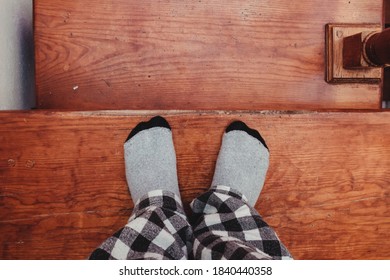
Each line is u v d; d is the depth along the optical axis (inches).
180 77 41.6
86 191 37.9
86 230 38.1
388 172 40.8
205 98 42.0
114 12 40.3
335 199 40.4
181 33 41.3
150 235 30.3
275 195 40.0
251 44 42.2
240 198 36.1
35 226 37.5
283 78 42.8
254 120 39.6
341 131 40.2
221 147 39.1
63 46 39.9
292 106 43.1
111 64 40.7
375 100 44.1
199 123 39.1
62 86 40.2
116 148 38.1
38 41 39.5
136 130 38.1
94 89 40.7
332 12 43.0
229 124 39.4
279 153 39.9
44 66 39.8
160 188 37.2
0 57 35.9
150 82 41.2
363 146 40.4
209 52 41.7
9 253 37.4
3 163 36.7
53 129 37.1
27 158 36.9
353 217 40.7
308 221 40.3
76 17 39.8
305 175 40.1
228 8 41.6
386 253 41.2
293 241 40.2
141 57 40.9
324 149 40.1
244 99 42.5
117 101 41.0
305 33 42.8
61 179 37.5
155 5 40.7
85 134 37.6
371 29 43.0
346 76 42.9
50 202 37.5
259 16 42.0
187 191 39.4
